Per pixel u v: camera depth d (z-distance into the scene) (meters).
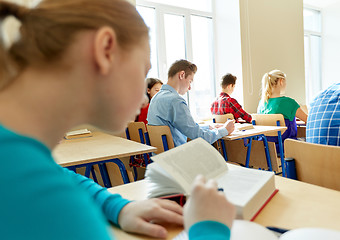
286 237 0.43
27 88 0.29
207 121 3.72
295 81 4.87
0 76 0.29
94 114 0.35
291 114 2.84
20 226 0.20
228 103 3.21
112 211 0.59
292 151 0.96
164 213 0.55
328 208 0.61
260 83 4.25
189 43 3.97
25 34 0.30
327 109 1.24
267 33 4.33
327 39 6.41
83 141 2.12
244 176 0.69
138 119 2.86
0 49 0.29
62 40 0.30
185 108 2.04
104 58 0.31
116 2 0.34
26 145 0.24
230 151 2.76
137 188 0.81
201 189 0.35
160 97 2.09
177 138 2.12
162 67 3.74
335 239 0.41
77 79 0.31
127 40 0.34
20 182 0.21
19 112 0.29
